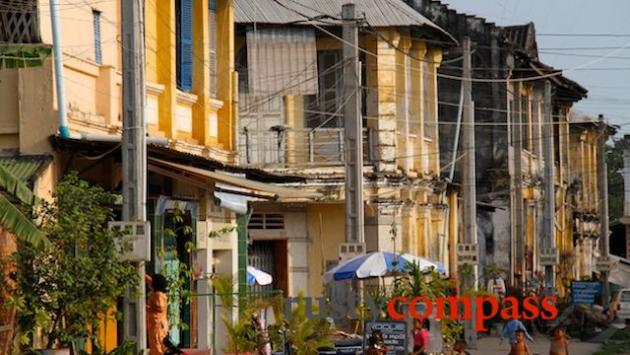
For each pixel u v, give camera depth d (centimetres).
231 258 4384
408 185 5888
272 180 4281
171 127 3962
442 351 4303
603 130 8400
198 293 3734
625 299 7919
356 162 4341
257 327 3544
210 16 4372
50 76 3155
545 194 7331
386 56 5731
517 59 7769
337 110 5569
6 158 3156
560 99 9338
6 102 3172
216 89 4425
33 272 2756
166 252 3797
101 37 3522
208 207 4122
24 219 2477
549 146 7262
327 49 5675
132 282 2842
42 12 3147
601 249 8062
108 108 3500
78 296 2769
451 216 6800
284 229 5562
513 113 7775
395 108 5769
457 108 7312
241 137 5509
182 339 3931
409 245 5934
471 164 5484
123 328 3045
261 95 5531
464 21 7494
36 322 2736
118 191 3453
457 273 6072
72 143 3161
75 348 2977
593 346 5947
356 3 5744
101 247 2809
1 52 2630
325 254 5588
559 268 9294
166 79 3978
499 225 7581
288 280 5556
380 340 3753
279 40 5541
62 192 2834
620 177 14750
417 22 5778
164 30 3978
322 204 5591
